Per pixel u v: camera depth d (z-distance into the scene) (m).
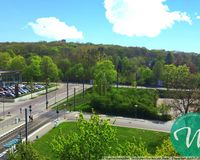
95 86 176.75
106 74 193.00
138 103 138.00
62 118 131.38
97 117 50.88
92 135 49.16
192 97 106.00
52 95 190.88
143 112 135.25
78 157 48.78
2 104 162.50
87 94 189.50
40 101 170.88
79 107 150.62
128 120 130.62
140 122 127.38
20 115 136.88
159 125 122.62
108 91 175.38
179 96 108.75
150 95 156.88
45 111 145.62
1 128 115.19
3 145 93.88
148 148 93.38
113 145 60.81
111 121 127.62
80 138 49.53
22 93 188.62
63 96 188.00
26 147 58.75
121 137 103.75
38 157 59.19
